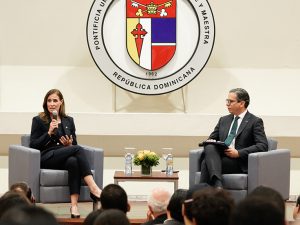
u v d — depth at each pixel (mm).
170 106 10336
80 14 10281
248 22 10336
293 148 10242
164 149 8391
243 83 10375
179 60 9953
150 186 10156
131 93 10328
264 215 2490
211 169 7766
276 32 10352
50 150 8023
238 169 7984
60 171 7836
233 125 8336
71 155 7848
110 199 4715
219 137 8414
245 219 2490
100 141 10188
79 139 10148
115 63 9898
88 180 7746
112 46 9938
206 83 10359
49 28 10289
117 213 3270
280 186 8211
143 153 8211
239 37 10352
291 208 9062
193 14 9938
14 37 10281
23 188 5359
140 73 9938
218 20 10320
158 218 4762
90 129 9914
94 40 9844
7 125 9898
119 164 10227
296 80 10383
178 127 9961
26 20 10266
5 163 10180
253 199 2557
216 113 10352
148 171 8242
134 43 9914
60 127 8250
